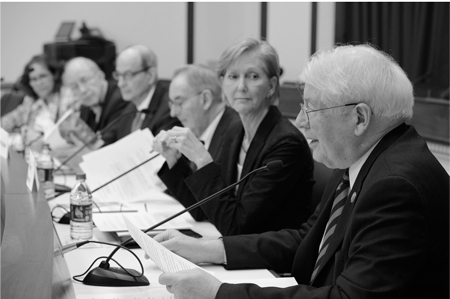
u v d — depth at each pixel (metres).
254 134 2.64
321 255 1.80
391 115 1.65
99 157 3.13
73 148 3.99
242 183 2.60
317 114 1.69
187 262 1.68
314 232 1.93
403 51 6.14
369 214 1.56
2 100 6.12
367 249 1.53
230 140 2.82
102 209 2.80
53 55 7.64
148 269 1.98
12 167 3.10
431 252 1.56
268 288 1.61
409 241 1.51
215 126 3.43
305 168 2.58
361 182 1.66
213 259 2.06
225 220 2.46
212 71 3.44
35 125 4.72
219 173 2.52
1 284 1.39
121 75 4.28
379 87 1.63
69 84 4.94
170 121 3.95
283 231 2.15
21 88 5.66
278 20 7.78
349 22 6.82
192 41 8.70
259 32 8.12
